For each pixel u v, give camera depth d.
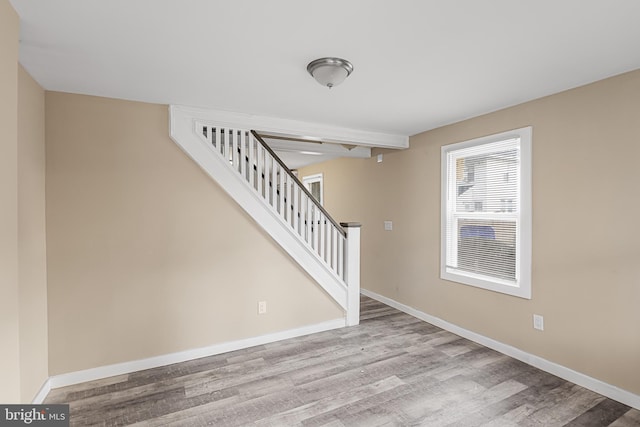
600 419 2.08
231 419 2.10
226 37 1.75
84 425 2.04
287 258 3.43
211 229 3.05
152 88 2.48
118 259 2.69
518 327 2.89
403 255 4.23
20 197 2.04
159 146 2.85
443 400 2.29
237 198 3.13
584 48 1.87
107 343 2.65
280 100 2.77
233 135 3.13
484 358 2.93
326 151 4.52
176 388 2.46
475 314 3.28
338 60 2.00
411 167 4.07
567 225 2.53
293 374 2.67
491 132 3.10
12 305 1.39
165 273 2.86
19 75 2.04
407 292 4.18
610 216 2.29
